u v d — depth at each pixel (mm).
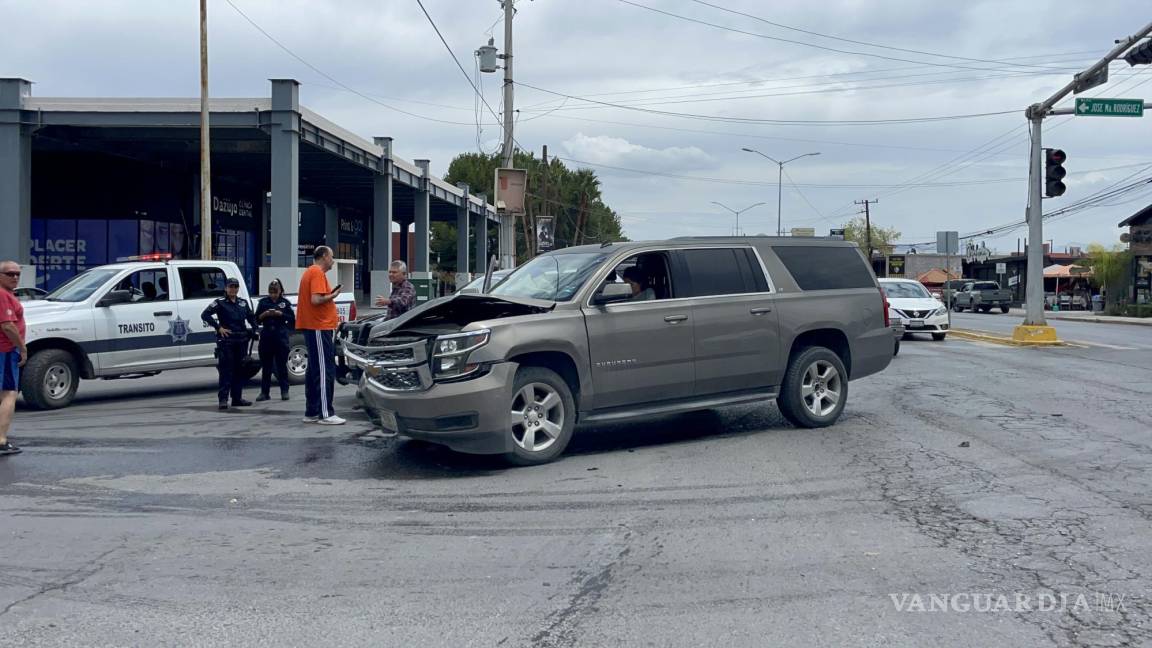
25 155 24516
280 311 12891
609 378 8469
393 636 4484
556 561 5637
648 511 6742
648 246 9000
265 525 6500
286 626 4617
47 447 9453
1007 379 14250
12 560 5711
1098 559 5555
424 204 37875
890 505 6836
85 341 12664
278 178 24406
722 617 4691
